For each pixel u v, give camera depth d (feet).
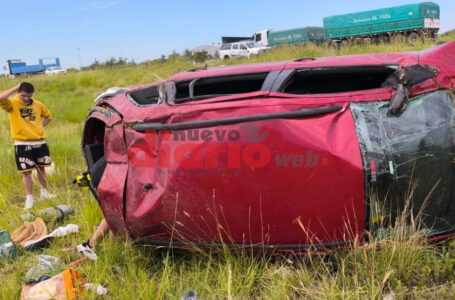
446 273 8.66
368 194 8.44
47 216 14.78
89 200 14.33
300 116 8.70
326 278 8.68
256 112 8.88
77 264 10.93
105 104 12.02
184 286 9.43
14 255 12.13
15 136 16.72
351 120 8.63
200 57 101.71
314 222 8.69
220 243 9.50
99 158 13.47
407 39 83.82
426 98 8.79
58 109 47.42
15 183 19.54
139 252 10.64
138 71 87.86
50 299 8.86
